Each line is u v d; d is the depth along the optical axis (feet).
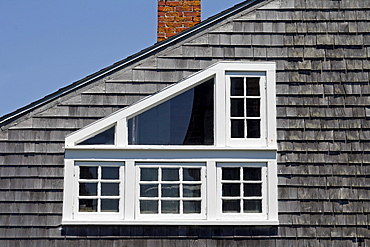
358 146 31.83
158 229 30.68
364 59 32.73
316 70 32.45
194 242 30.63
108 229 30.58
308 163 31.53
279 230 30.89
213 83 31.96
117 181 30.78
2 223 30.32
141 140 31.22
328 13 33.12
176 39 32.27
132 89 31.68
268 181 31.04
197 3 36.17
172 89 31.60
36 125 31.17
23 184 30.68
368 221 31.17
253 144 31.40
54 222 30.48
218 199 30.81
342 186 31.42
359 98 32.30
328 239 30.99
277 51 32.48
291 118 31.89
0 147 30.89
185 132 31.42
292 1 33.12
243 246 30.66
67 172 30.71
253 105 31.78
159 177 30.91
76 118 31.32
